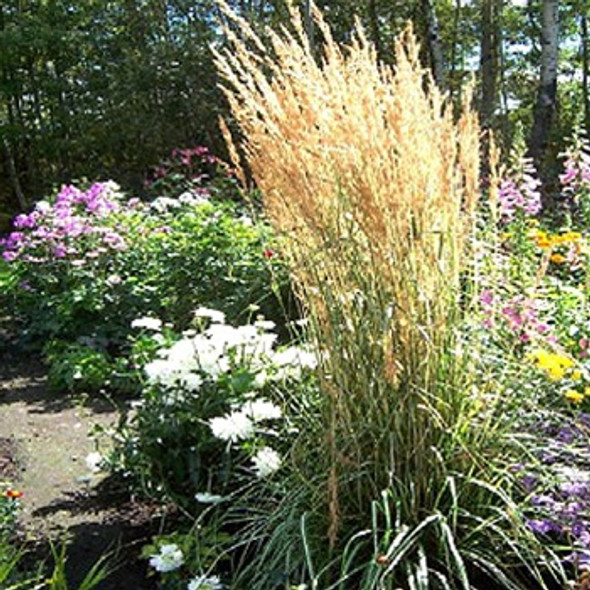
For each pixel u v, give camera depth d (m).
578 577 2.24
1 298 7.05
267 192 2.56
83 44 15.38
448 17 19.66
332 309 2.42
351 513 2.50
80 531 3.05
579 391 2.98
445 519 2.28
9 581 2.46
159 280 6.21
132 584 2.67
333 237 2.38
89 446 4.04
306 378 2.96
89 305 6.10
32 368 5.83
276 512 2.53
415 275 2.41
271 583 2.37
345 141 2.31
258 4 15.30
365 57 2.50
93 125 14.81
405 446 2.40
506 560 2.42
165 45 13.98
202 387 2.99
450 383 2.48
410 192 2.33
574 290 3.69
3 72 15.40
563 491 2.49
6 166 16.41
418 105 2.43
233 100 2.61
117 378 4.93
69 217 6.64
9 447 4.04
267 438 2.93
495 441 2.50
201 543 2.65
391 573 2.21
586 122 18.34
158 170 9.91
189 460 2.86
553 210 7.21
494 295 2.77
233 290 5.88
